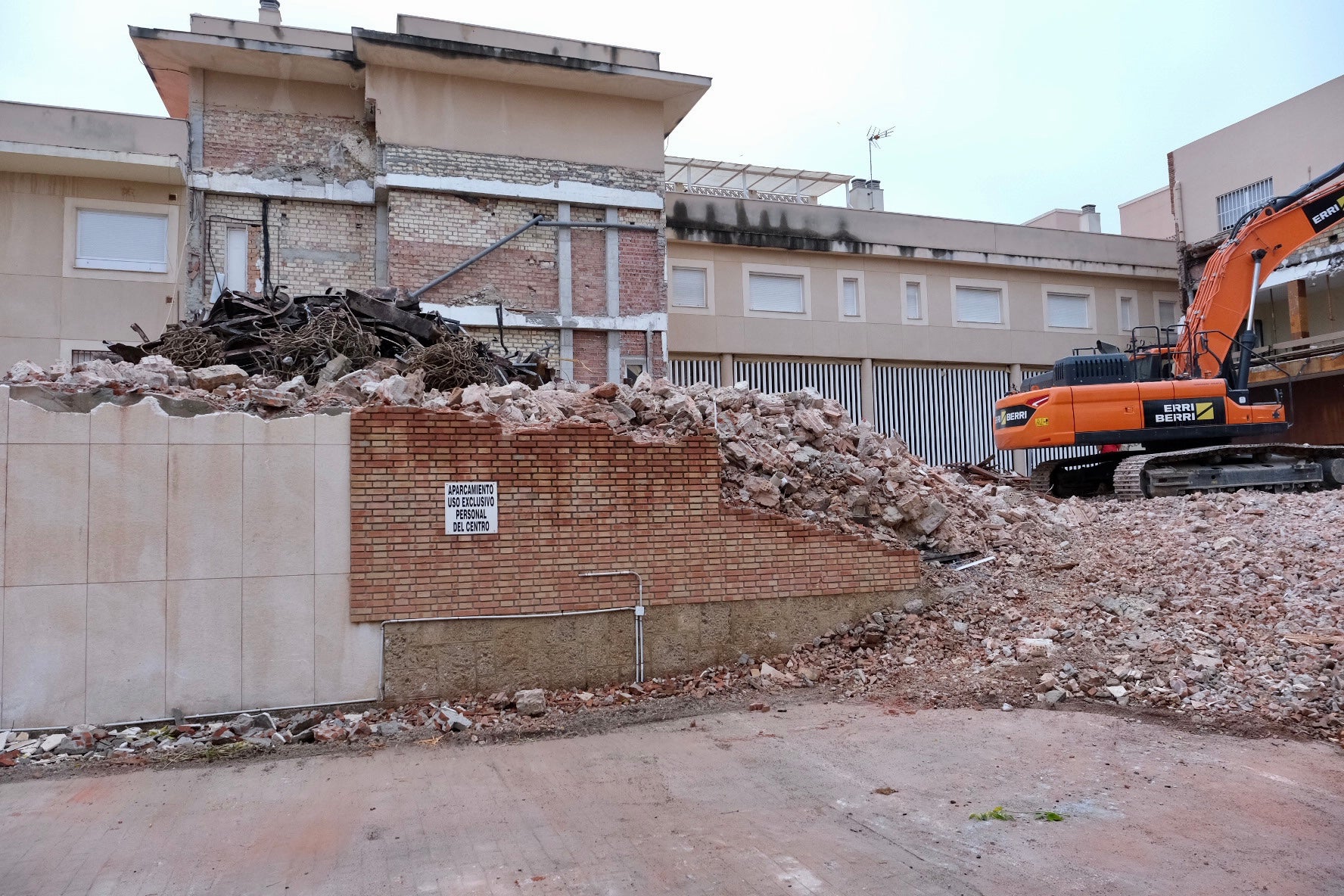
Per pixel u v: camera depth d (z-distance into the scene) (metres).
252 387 8.16
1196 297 16.16
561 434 7.84
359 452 7.30
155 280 16.45
